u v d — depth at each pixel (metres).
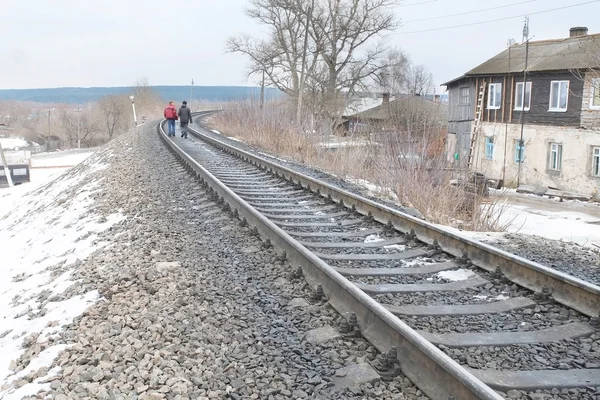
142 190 11.73
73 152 79.88
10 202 28.95
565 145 29.23
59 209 14.25
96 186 14.46
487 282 5.82
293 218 8.89
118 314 5.07
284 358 4.13
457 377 3.28
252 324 4.79
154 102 102.94
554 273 5.30
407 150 13.34
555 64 29.91
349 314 4.64
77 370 4.02
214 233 7.92
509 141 33.44
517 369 3.94
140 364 3.99
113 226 9.13
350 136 20.19
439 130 19.27
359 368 3.89
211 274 6.14
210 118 48.50
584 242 9.95
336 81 47.53
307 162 18.73
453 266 6.36
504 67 33.84
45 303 6.13
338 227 8.46
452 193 11.52
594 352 4.25
